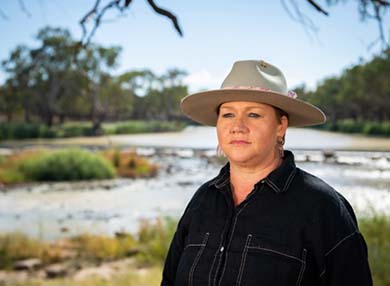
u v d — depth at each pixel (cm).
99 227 1127
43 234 1042
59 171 2103
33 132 5672
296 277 150
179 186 1895
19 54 6125
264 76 170
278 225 155
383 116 7006
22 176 2062
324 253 151
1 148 3725
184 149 3547
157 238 821
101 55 6219
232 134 166
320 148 3522
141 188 1844
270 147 168
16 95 6381
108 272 688
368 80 5206
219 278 157
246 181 170
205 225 170
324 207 154
